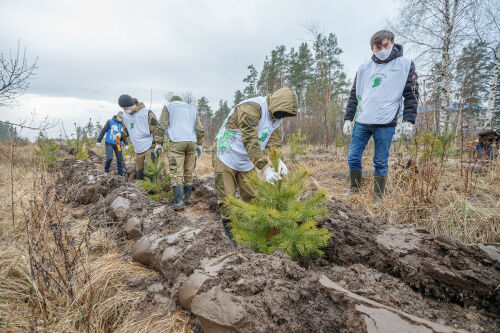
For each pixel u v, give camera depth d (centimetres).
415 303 127
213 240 190
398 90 290
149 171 429
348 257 184
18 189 412
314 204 190
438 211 258
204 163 775
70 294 158
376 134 307
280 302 122
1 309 148
